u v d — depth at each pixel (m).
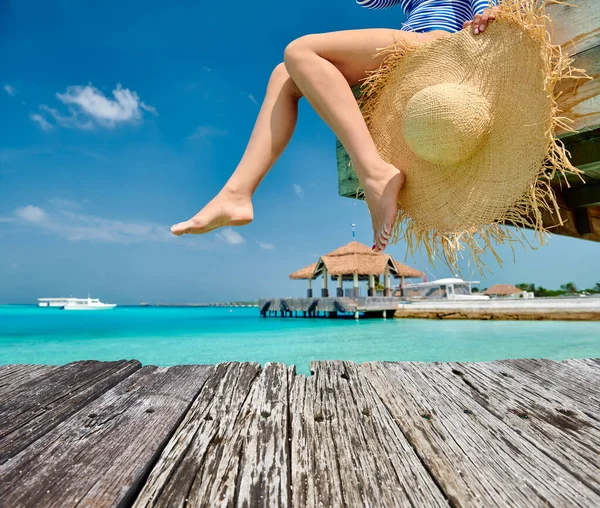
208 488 0.98
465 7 2.13
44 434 1.28
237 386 1.78
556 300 16.95
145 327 21.81
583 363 2.08
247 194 1.96
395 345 11.18
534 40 1.47
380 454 1.15
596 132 1.97
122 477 1.01
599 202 2.85
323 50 1.83
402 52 1.81
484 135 1.58
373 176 1.74
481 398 1.59
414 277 28.34
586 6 1.52
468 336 12.82
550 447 1.18
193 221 1.92
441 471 1.04
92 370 2.05
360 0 2.54
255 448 1.19
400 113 1.82
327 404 1.55
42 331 18.94
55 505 0.89
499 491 0.95
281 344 12.08
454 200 1.67
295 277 27.66
